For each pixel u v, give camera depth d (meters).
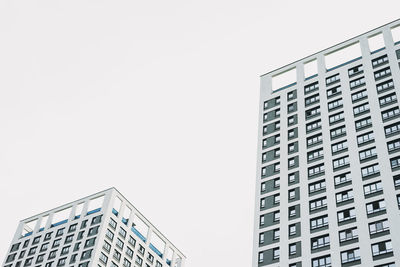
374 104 66.31
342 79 74.00
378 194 55.84
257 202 66.12
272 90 83.31
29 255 105.12
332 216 57.38
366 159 60.47
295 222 59.94
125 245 102.31
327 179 61.84
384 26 77.06
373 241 52.03
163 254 114.56
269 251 59.12
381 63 71.38
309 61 82.69
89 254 93.75
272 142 73.00
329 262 53.41
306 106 74.44
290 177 66.00
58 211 113.56
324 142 66.88
